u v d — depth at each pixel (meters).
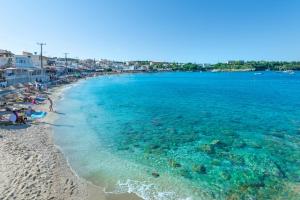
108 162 15.77
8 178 12.34
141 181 13.29
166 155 17.28
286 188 12.70
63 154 16.80
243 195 12.04
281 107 38.84
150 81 110.62
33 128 22.45
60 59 165.50
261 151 18.25
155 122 27.52
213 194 12.09
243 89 72.06
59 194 11.42
